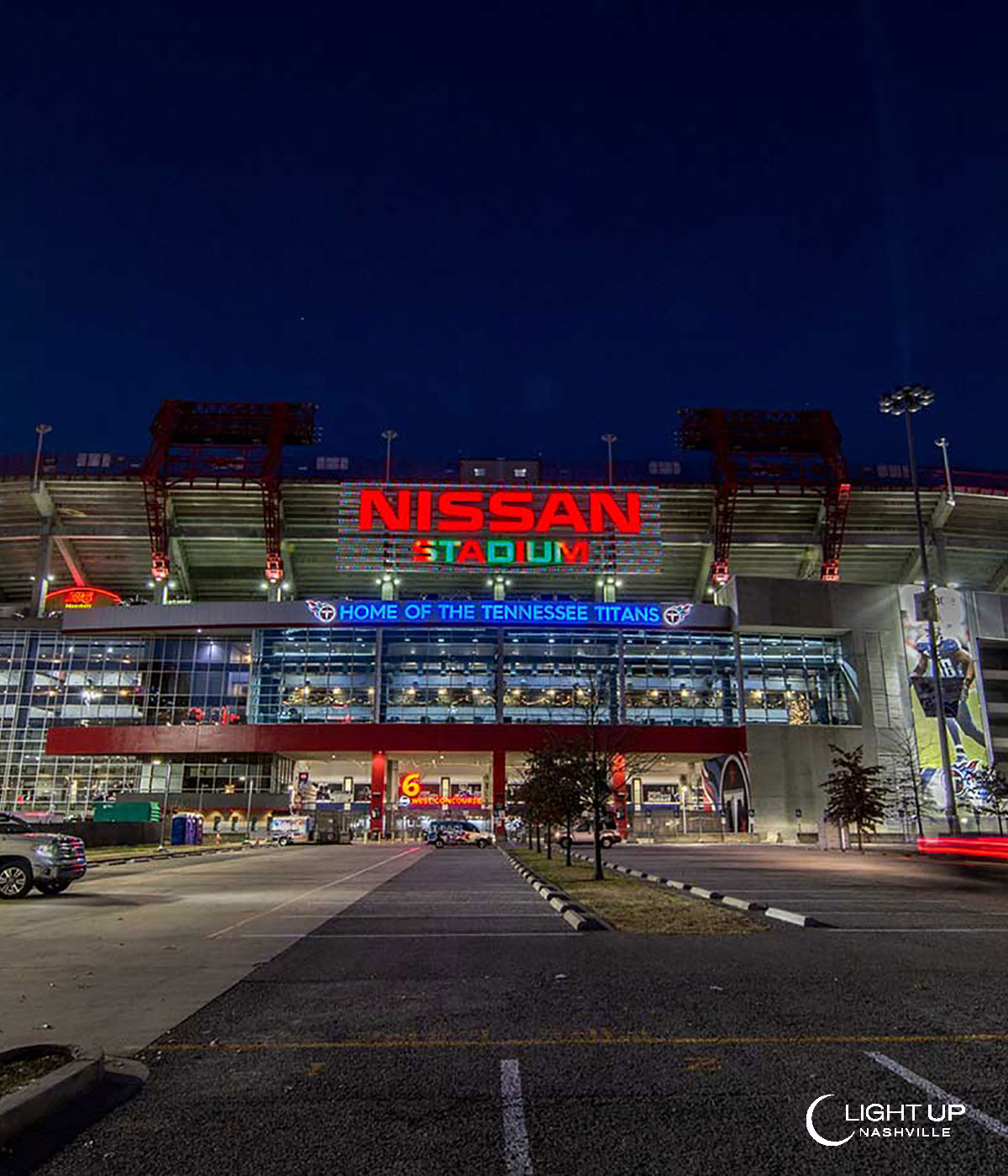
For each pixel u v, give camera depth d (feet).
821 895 64.18
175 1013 26.05
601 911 52.90
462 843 209.26
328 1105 17.43
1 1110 15.61
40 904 61.52
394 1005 26.91
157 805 246.06
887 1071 19.17
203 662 304.50
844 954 35.99
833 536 321.93
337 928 46.50
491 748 273.54
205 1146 15.31
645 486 320.09
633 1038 22.33
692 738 279.69
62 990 29.68
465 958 36.11
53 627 305.32
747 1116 16.47
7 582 357.41
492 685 293.23
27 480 309.42
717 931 43.65
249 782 293.43
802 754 277.64
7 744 298.76
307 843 235.40
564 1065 19.98
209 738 279.28
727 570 320.91
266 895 68.13
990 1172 13.96
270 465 310.45
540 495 321.32
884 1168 14.11
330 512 320.91
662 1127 15.96
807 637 303.48
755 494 319.27
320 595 349.20
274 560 317.42
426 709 291.38
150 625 296.51
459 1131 15.89
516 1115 16.70
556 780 111.24
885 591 299.38
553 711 289.94
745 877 84.69
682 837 262.88
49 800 293.43
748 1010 25.54
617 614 294.46
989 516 333.21
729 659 300.20
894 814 266.16
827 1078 18.74
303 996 28.37
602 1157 14.64
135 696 301.22
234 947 39.91
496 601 293.23
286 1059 20.83
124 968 34.22
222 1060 20.81
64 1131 16.07
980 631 298.56
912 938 40.91
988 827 260.21
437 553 321.93
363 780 342.03
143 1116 16.92
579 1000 27.20
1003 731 293.43
